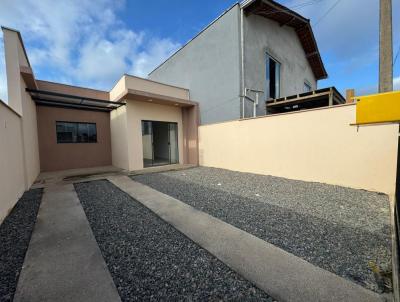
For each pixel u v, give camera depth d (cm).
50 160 783
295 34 1129
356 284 160
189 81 1032
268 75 952
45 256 206
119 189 497
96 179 606
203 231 260
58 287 160
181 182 568
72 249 220
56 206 368
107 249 222
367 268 181
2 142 321
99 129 922
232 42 806
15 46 465
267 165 643
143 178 629
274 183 533
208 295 154
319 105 891
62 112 818
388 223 279
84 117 877
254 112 823
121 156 823
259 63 877
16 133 417
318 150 516
